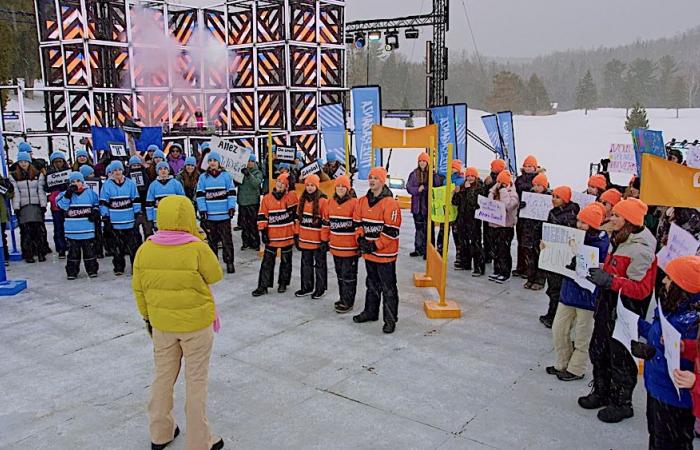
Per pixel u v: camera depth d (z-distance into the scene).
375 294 6.81
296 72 16.00
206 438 4.10
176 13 16.38
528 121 54.16
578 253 4.88
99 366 5.71
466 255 9.27
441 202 8.51
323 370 5.58
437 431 4.48
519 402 4.95
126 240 9.00
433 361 5.80
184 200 4.07
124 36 14.88
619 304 3.96
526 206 8.05
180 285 3.93
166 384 4.14
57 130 14.77
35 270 9.34
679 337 3.13
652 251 4.39
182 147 15.25
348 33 21.05
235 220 13.54
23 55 35.59
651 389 3.52
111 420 4.68
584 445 4.29
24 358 5.91
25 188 9.64
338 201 7.00
